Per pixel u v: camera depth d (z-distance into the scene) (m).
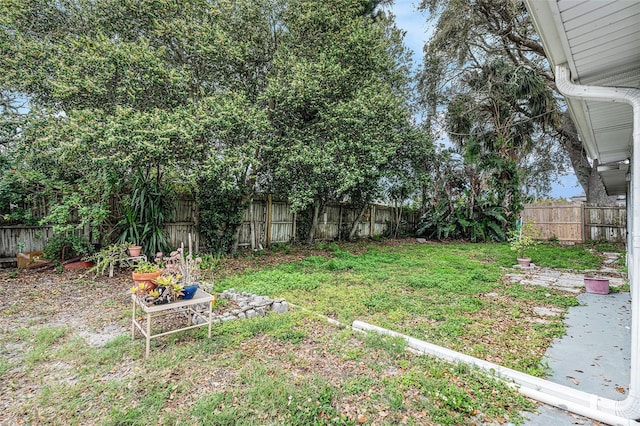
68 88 5.54
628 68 2.33
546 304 4.54
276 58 7.44
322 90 7.55
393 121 8.65
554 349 3.08
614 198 16.20
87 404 2.16
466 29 10.49
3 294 4.63
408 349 2.99
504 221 12.44
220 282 5.43
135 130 5.38
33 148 5.84
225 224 8.26
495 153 12.55
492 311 4.20
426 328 3.57
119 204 6.54
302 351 2.96
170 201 7.17
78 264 6.13
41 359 2.78
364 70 8.66
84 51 5.79
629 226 5.80
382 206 14.02
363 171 8.36
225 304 4.22
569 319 3.93
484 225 12.84
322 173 7.91
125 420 1.99
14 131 6.13
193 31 6.71
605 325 3.72
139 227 6.34
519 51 11.28
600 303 4.60
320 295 4.81
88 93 5.86
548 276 6.50
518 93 11.00
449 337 3.35
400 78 10.49
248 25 7.42
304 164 7.71
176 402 2.19
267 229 9.71
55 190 6.16
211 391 2.31
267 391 2.27
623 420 2.00
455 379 2.47
